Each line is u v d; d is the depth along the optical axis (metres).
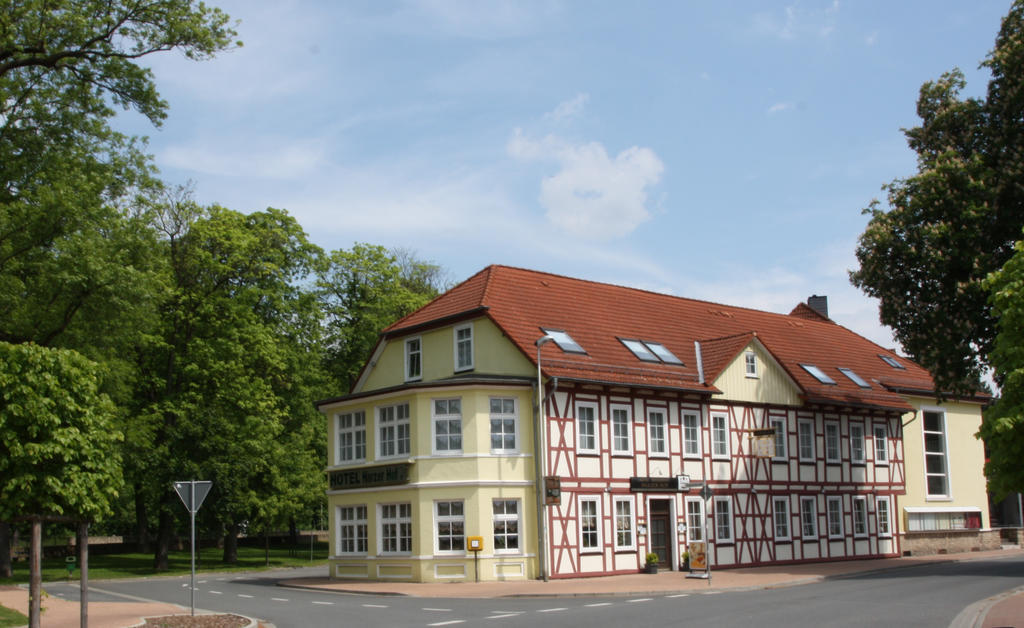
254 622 18.91
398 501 30.14
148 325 31.81
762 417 36.69
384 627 17.55
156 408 40.56
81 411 15.49
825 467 38.69
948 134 33.22
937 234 31.12
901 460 42.31
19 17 25.48
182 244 42.28
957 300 31.53
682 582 27.61
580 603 21.97
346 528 32.38
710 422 34.78
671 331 37.31
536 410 29.83
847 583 26.75
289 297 45.84
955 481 46.69
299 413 45.53
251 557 51.69
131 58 26.89
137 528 58.16
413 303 51.66
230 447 40.09
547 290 35.12
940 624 16.36
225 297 43.34
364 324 50.59
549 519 29.45
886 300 33.06
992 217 31.11
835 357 43.09
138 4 25.83
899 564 35.75
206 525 40.50
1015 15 32.50
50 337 28.33
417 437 29.83
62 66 26.59
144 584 32.12
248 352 42.56
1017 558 39.06
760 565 35.22
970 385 32.09
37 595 15.45
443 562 28.91
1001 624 15.80
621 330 35.12
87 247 27.00
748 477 35.62
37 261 27.27
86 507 15.28
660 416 33.31
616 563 30.91
